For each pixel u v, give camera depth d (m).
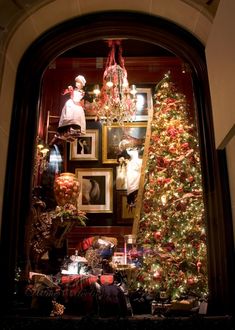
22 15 2.78
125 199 4.24
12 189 2.80
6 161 2.82
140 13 3.07
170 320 2.30
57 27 3.08
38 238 3.22
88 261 3.25
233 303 2.45
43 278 2.69
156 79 4.61
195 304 2.74
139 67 4.64
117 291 2.65
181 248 3.20
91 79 4.65
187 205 3.36
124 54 4.64
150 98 4.54
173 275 3.07
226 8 2.17
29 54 3.10
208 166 2.87
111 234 4.12
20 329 2.29
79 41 3.16
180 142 3.70
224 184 2.71
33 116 3.08
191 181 3.49
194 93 3.08
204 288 2.97
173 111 3.95
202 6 2.74
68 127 4.03
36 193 3.77
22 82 3.06
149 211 3.68
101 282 2.83
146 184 3.84
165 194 3.48
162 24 3.09
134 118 4.47
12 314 2.49
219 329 2.27
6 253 2.64
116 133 4.49
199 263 3.05
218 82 2.45
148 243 3.39
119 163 4.36
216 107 2.54
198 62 3.07
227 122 2.26
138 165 4.19
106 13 3.08
